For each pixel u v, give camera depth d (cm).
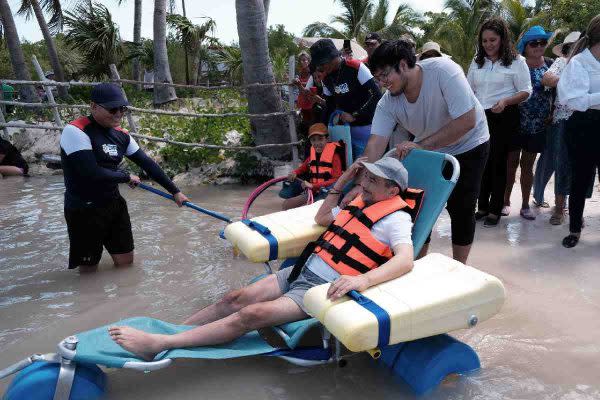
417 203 329
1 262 497
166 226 597
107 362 279
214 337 306
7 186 812
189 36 1898
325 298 280
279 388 300
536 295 403
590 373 307
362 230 316
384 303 271
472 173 385
